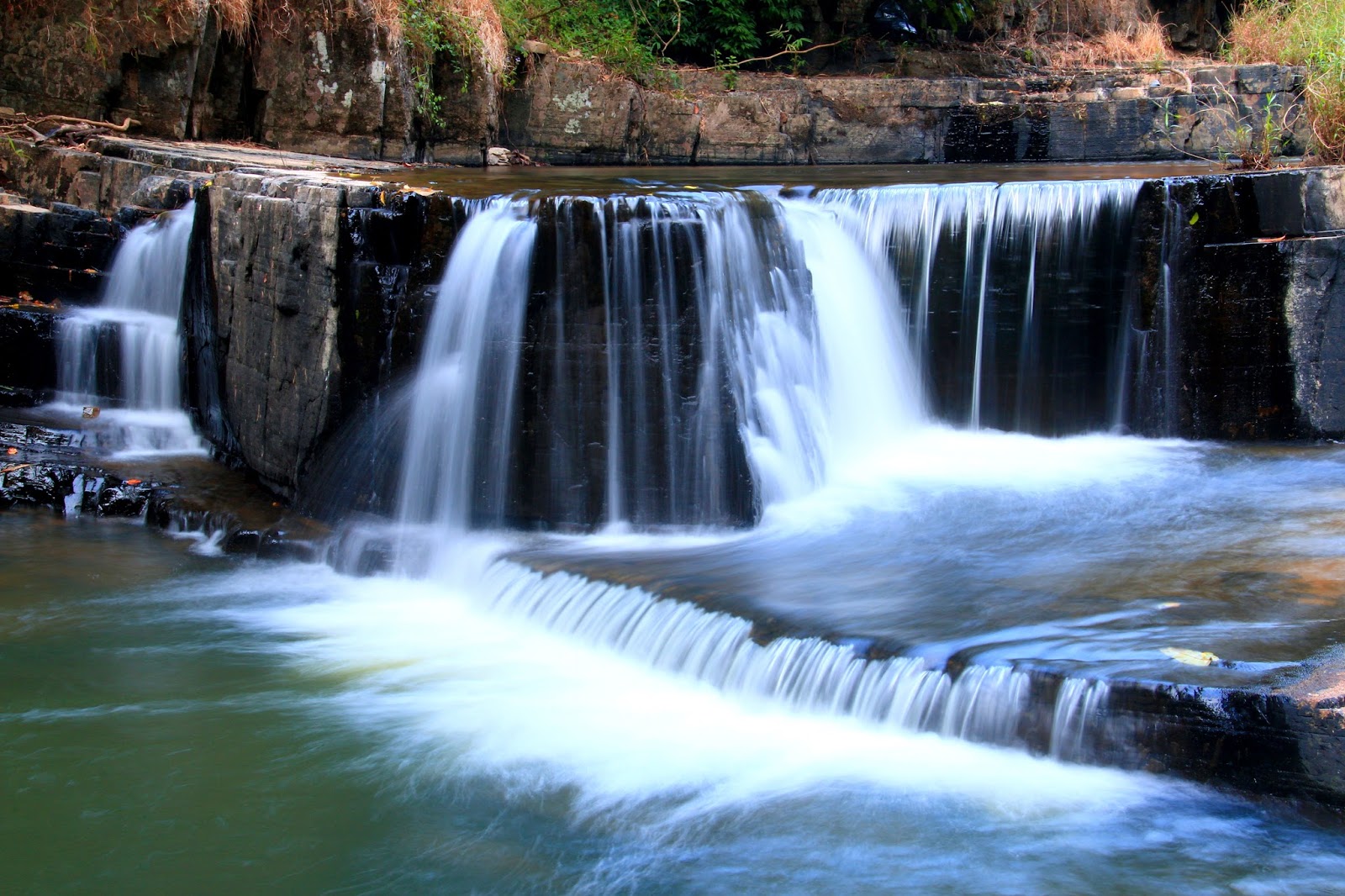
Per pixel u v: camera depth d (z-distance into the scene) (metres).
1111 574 7.62
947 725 6.32
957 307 11.09
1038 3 19.33
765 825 5.84
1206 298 10.80
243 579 9.27
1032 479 9.92
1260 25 17.73
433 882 5.58
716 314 9.33
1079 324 10.98
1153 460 10.36
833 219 10.84
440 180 12.14
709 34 17.86
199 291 11.35
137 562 9.55
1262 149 13.49
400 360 9.73
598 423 9.36
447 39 15.45
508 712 7.09
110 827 6.02
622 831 5.89
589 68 16.50
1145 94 16.23
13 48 13.98
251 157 13.19
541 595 8.28
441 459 9.62
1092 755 6.02
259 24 14.23
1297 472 9.84
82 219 12.59
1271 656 6.19
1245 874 5.29
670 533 9.30
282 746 6.75
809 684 6.73
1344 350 10.53
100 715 7.11
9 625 8.36
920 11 18.50
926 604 7.21
